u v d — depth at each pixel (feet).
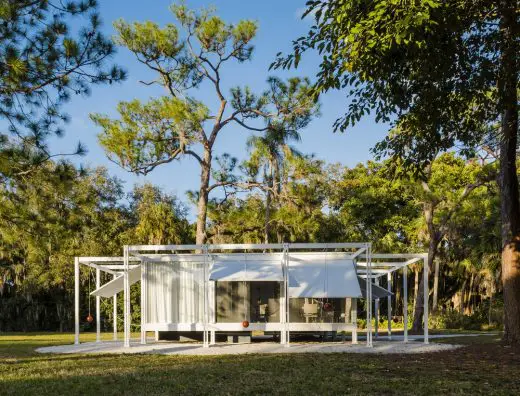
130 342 72.64
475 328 117.08
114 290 74.95
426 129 48.67
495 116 49.06
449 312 127.13
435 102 46.03
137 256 71.36
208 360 49.57
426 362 47.29
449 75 43.06
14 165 42.50
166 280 71.20
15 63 39.65
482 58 43.86
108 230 130.41
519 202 63.16
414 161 52.16
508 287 62.34
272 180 103.45
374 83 44.78
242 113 103.71
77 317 70.08
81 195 47.91
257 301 69.97
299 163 98.84
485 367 43.98
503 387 34.78
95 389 34.30
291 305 69.87
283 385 35.55
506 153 62.44
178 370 42.52
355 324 68.49
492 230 107.04
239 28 97.19
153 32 94.89
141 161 90.68
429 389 33.78
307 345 65.77
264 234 110.22
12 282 131.23
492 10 41.63
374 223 136.15
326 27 38.09
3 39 40.14
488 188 104.01
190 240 130.41
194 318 70.28
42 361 49.44
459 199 99.04
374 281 93.45
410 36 33.94
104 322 127.34
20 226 45.93
